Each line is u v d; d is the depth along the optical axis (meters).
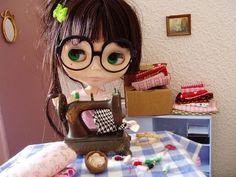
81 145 0.18
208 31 0.31
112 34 0.18
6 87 0.30
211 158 0.32
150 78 0.28
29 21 0.34
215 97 0.32
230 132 0.33
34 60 0.35
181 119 0.32
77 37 0.17
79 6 0.18
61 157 0.15
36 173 0.14
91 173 0.16
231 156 0.34
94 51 0.18
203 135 0.30
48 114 0.21
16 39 0.33
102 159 0.16
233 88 0.32
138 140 0.20
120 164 0.17
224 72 0.31
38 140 0.37
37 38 0.33
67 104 0.18
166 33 0.31
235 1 0.29
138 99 0.28
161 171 0.16
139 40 0.19
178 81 0.32
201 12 0.30
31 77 0.35
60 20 0.18
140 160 0.17
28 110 0.35
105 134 0.18
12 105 0.31
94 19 0.17
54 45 0.19
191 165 0.16
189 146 0.21
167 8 0.31
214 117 0.33
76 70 0.19
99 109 0.18
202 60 0.31
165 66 0.29
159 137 0.20
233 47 0.31
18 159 0.18
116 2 0.18
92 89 0.20
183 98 0.29
